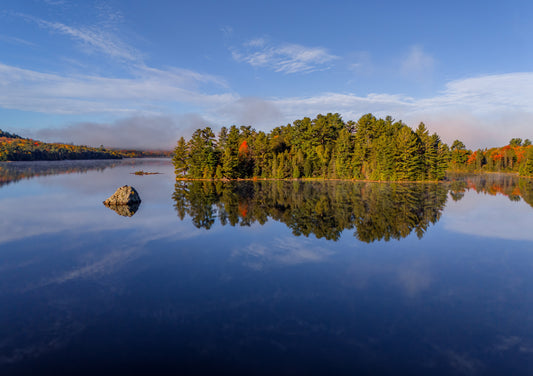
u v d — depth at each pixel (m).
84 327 12.31
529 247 23.69
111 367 9.96
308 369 9.96
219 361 10.29
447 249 23.09
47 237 25.61
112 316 13.20
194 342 11.34
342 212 37.28
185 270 18.56
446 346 11.30
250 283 16.72
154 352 10.73
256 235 26.44
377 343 11.41
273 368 9.98
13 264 19.48
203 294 15.37
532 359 10.59
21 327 12.31
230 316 13.25
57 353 10.65
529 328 12.56
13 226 29.44
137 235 26.38
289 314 13.46
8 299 14.74
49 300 14.64
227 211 37.84
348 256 21.27
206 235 26.42
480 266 19.67
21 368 9.87
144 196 52.41
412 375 9.76
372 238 25.72
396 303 14.59
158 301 14.60
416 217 34.75
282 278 17.42
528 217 35.41
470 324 12.82
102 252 21.86
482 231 28.62
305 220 32.53
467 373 9.88
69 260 20.20
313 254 21.62
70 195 50.84
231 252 21.92
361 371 9.91
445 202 46.88
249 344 11.24
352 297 15.16
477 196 54.91
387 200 48.09
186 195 53.91
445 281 17.28
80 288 16.00
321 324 12.68
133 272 18.22
